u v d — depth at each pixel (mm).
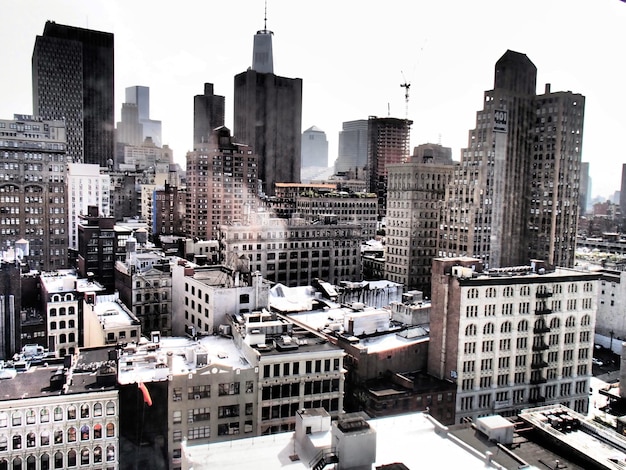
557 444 85812
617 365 192625
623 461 79750
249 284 137500
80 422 91000
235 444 72688
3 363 106938
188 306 146375
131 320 135250
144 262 175875
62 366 104625
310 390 105812
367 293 190625
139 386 93188
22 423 88125
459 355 126562
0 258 151000
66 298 154000
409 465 69250
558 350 139750
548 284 136250
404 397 118188
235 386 99875
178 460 96312
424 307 147875
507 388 133375
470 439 84688
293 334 118250
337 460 62562
